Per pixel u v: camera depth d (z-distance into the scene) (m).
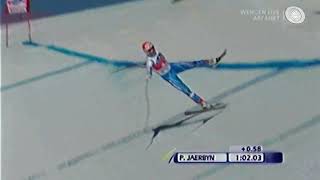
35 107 60.78
